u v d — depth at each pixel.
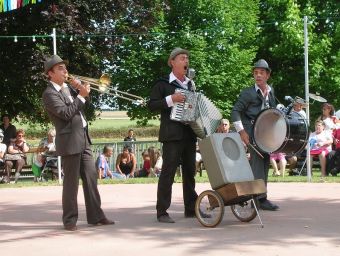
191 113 7.71
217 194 7.25
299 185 12.31
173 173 7.81
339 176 14.48
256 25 29.47
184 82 7.97
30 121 24.44
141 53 27.09
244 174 7.38
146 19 23.17
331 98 29.95
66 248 6.22
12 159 15.84
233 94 29.03
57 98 7.30
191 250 5.97
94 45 21.83
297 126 7.99
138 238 6.68
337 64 29.44
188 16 28.25
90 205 7.59
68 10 20.11
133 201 10.10
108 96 26.64
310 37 28.95
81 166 7.55
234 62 28.55
